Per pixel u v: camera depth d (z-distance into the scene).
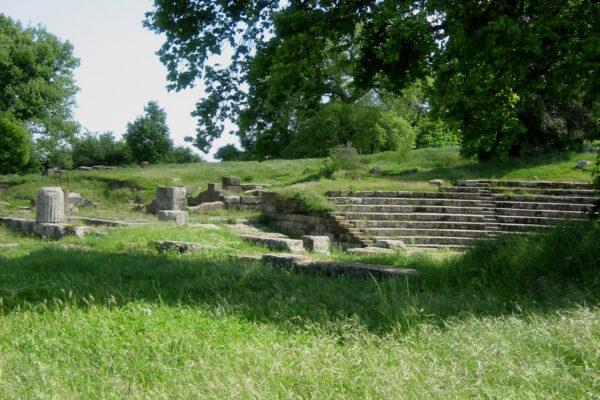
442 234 21.06
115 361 4.54
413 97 46.38
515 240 8.28
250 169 39.50
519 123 10.45
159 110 73.62
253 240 15.03
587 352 3.90
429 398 3.29
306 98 11.55
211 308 6.38
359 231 20.64
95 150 72.62
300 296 6.78
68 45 58.31
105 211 30.02
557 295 5.98
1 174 49.06
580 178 26.59
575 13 9.42
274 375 3.83
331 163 32.19
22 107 52.47
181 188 26.56
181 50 12.89
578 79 10.19
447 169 30.56
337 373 3.79
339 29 10.92
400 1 9.98
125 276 9.34
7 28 54.16
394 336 4.83
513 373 3.60
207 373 3.96
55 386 3.88
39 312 6.60
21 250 15.08
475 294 6.40
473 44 9.62
